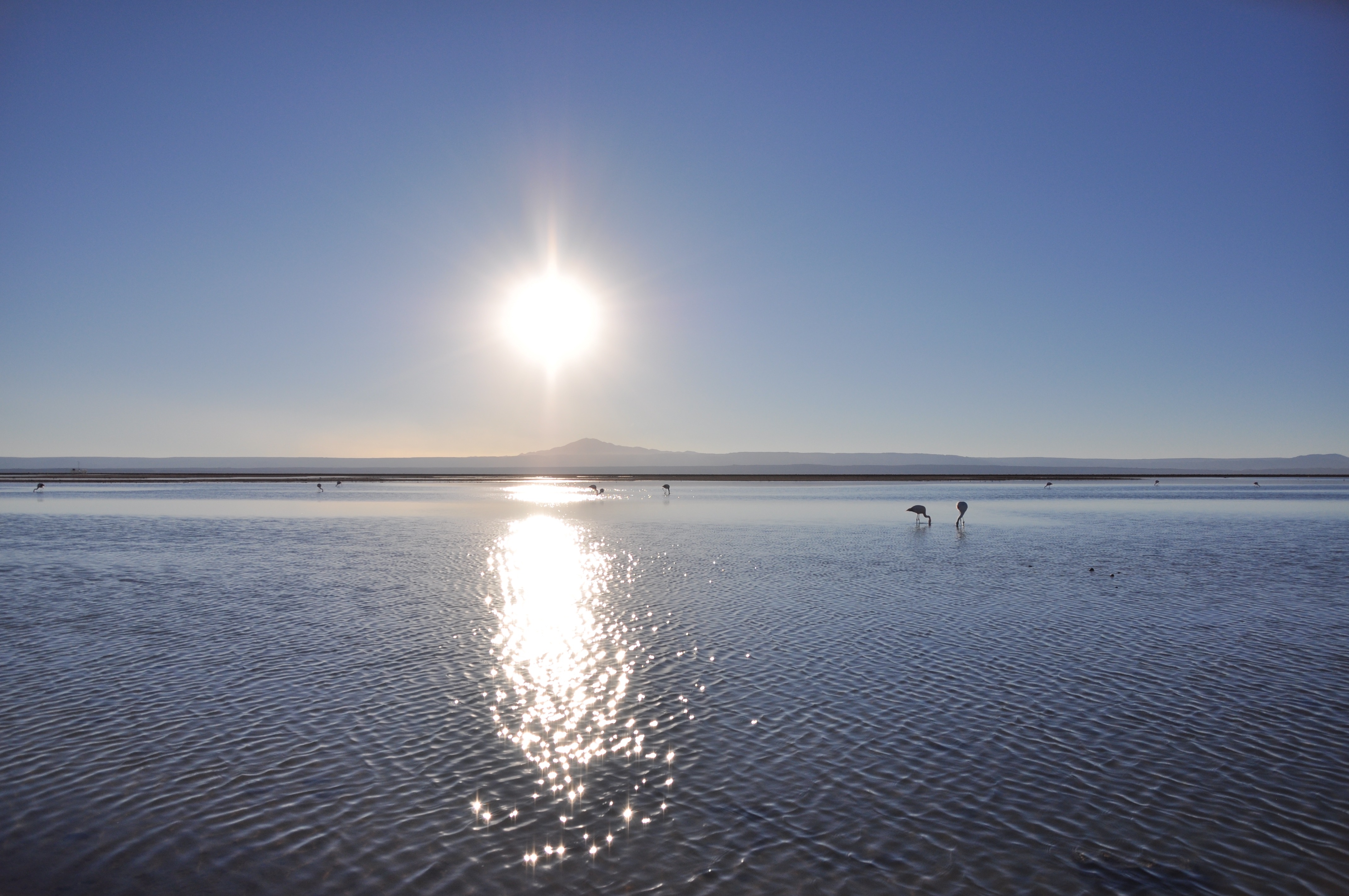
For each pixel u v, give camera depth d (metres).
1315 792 11.90
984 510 76.69
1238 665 18.39
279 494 109.94
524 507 80.12
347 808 11.43
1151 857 10.16
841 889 9.46
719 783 12.20
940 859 10.11
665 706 15.59
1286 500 98.75
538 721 14.78
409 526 56.16
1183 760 13.01
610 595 27.47
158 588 28.91
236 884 9.60
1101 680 17.22
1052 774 12.49
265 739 13.90
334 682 17.12
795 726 14.49
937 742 13.75
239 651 19.75
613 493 119.12
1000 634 21.45
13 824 10.95
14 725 14.45
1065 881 9.63
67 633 21.56
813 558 37.69
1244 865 9.98
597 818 11.15
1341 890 9.45
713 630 22.00
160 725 14.52
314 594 27.67
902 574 32.44
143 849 10.34
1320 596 27.27
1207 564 35.62
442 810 11.38
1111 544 44.25
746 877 9.72
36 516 64.25
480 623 22.92
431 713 15.19
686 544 44.25
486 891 9.45
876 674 17.64
